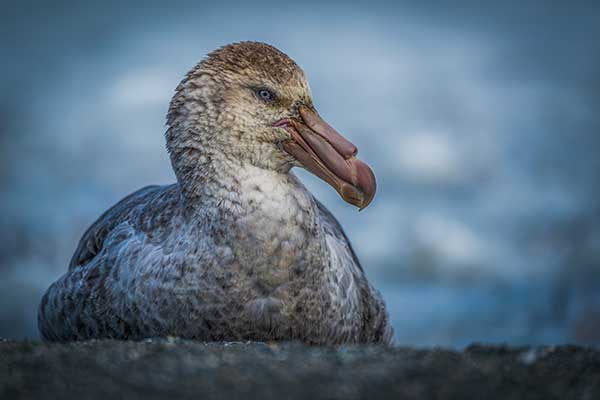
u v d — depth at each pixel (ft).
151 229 21.68
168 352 16.93
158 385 14.61
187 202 21.16
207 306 20.65
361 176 21.30
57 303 23.11
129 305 21.34
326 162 21.33
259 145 21.27
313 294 21.07
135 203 24.23
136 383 14.71
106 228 23.84
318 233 21.22
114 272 21.74
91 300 22.00
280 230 20.67
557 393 14.48
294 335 21.11
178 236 21.04
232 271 20.58
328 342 21.84
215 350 17.25
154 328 21.13
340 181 21.31
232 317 20.71
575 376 15.29
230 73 21.39
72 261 25.36
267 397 14.03
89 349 17.21
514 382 14.87
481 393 14.25
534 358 16.31
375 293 24.17
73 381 14.84
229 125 21.16
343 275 22.18
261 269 20.62
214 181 20.93
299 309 20.95
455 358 16.20
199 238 20.72
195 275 20.62
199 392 14.29
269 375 15.05
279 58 21.72
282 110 21.48
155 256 21.09
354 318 22.54
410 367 15.48
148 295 21.01
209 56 21.85
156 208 22.15
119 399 14.02
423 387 14.40
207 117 21.27
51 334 24.21
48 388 14.52
